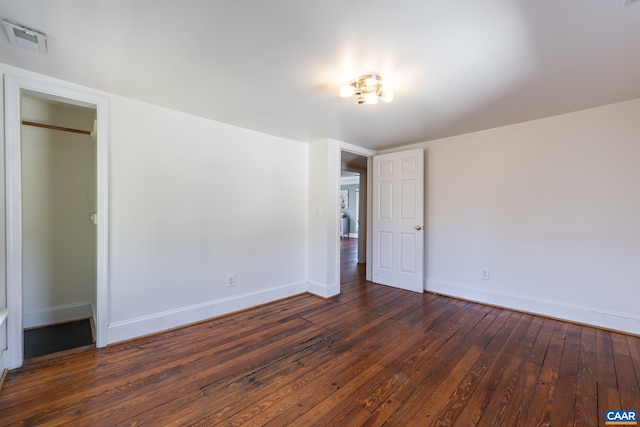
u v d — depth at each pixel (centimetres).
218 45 159
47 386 175
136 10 130
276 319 288
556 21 137
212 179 289
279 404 162
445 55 169
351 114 271
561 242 281
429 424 147
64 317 283
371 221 439
